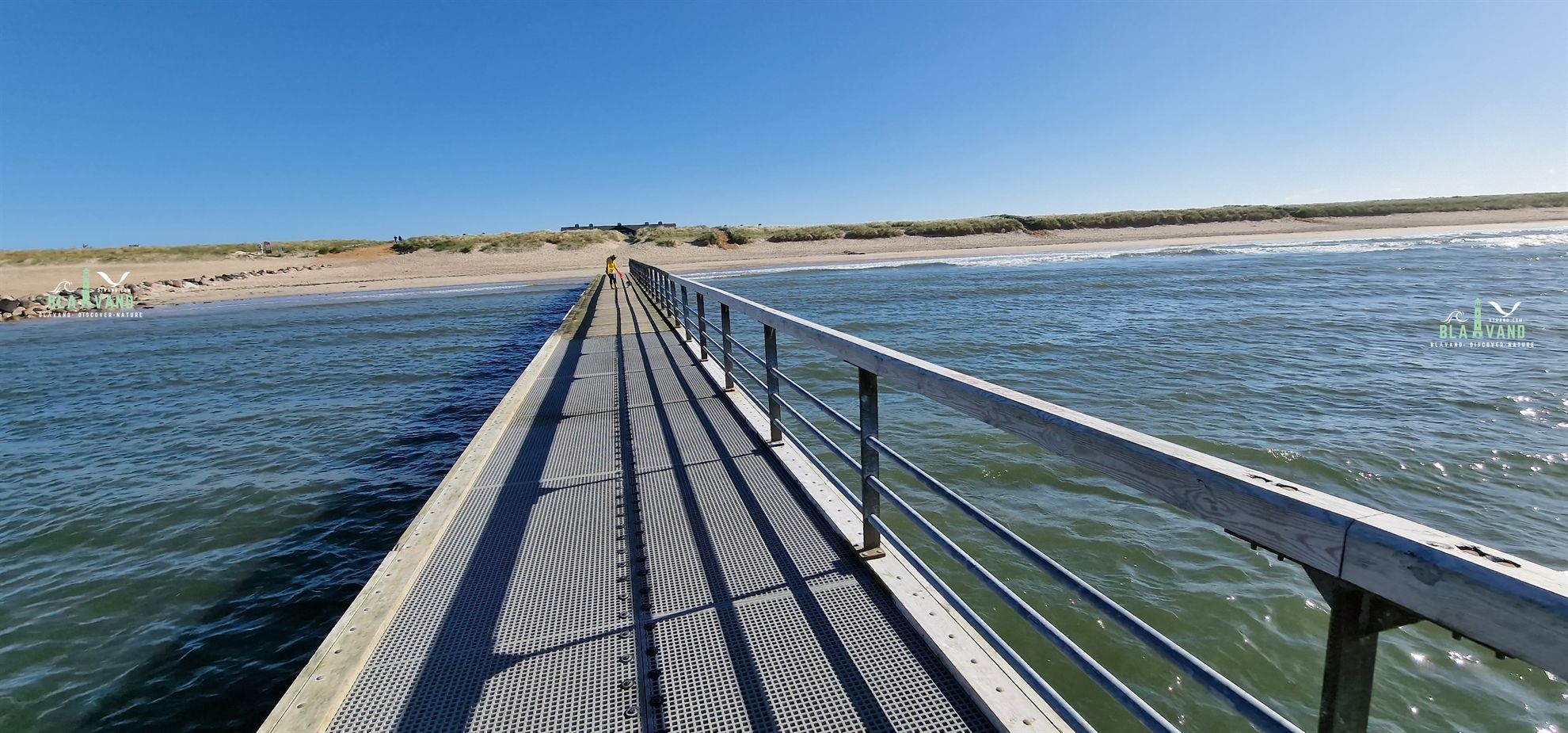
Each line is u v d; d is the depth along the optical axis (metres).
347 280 45.19
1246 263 32.91
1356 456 6.58
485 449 4.55
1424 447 6.75
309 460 7.78
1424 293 19.30
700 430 4.87
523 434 4.98
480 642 2.40
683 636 2.38
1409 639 3.75
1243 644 3.79
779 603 2.54
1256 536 1.00
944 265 41.06
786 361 12.09
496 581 2.83
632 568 2.88
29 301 33.59
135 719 3.57
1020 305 20.20
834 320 18.30
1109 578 4.43
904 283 29.83
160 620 4.47
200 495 6.70
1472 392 8.77
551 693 2.12
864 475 2.70
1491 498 5.65
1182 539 4.88
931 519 5.31
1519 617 0.66
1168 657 1.13
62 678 3.89
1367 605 0.88
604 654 2.30
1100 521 5.18
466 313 24.22
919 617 2.31
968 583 4.41
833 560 2.84
